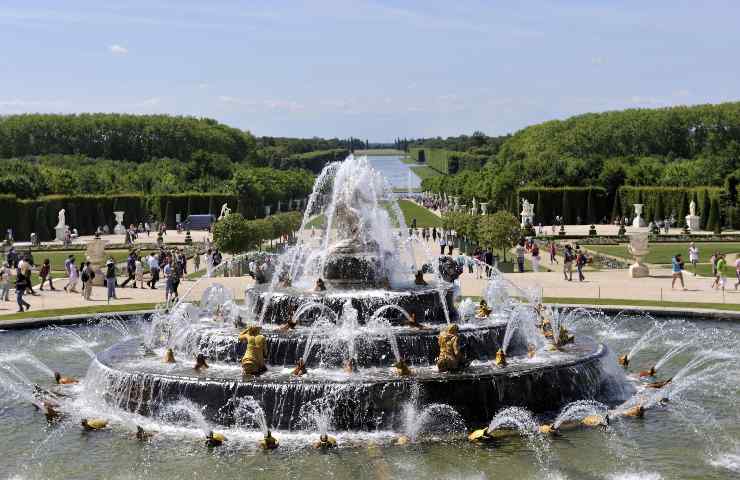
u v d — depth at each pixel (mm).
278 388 23828
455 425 23922
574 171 135000
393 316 28891
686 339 35625
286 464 21312
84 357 33719
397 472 20703
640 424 24359
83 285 47250
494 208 139375
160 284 54781
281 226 93125
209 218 127688
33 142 195875
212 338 27484
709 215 109062
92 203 121812
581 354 27844
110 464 21531
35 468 21391
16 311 42438
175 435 23594
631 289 49531
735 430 23750
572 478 20281
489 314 31938
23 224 106438
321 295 29172
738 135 169000
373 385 23703
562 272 60781
